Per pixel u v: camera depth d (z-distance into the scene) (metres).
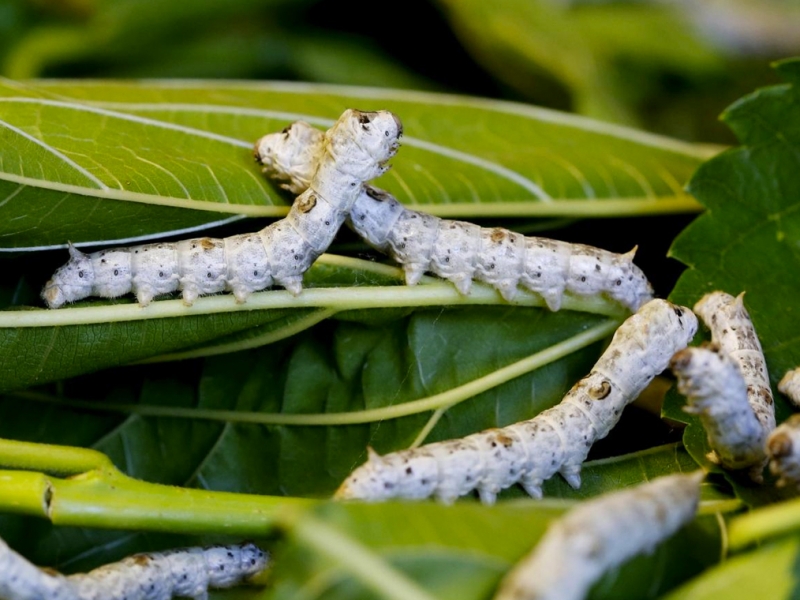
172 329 0.25
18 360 0.25
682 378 0.24
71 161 0.25
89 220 0.25
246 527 0.24
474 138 0.29
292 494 0.26
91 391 0.27
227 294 0.25
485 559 0.22
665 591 0.23
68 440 0.27
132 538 0.26
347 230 0.27
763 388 0.25
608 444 0.26
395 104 0.29
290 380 0.26
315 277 0.26
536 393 0.26
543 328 0.26
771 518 0.23
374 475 0.24
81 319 0.25
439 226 0.26
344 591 0.22
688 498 0.23
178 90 0.28
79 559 0.26
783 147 0.27
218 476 0.26
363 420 0.26
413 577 0.22
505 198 0.27
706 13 0.40
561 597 0.22
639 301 0.26
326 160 0.25
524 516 0.23
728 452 0.24
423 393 0.26
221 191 0.26
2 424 0.27
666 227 0.28
